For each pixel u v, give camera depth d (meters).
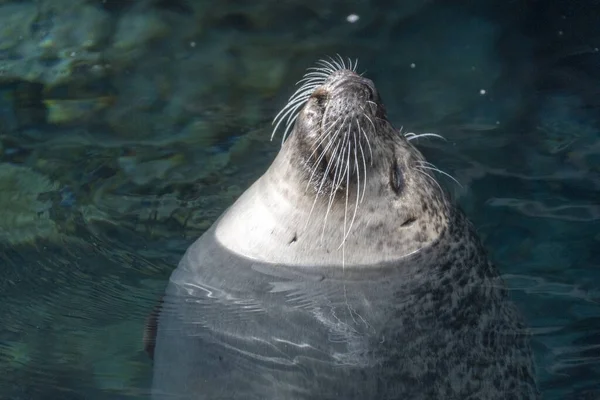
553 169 13.05
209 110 14.49
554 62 15.98
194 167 12.96
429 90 15.19
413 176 10.30
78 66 15.48
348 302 9.70
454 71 15.73
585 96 14.98
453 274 10.12
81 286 10.43
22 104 14.38
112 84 15.09
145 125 13.99
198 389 8.75
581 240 11.53
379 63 15.92
